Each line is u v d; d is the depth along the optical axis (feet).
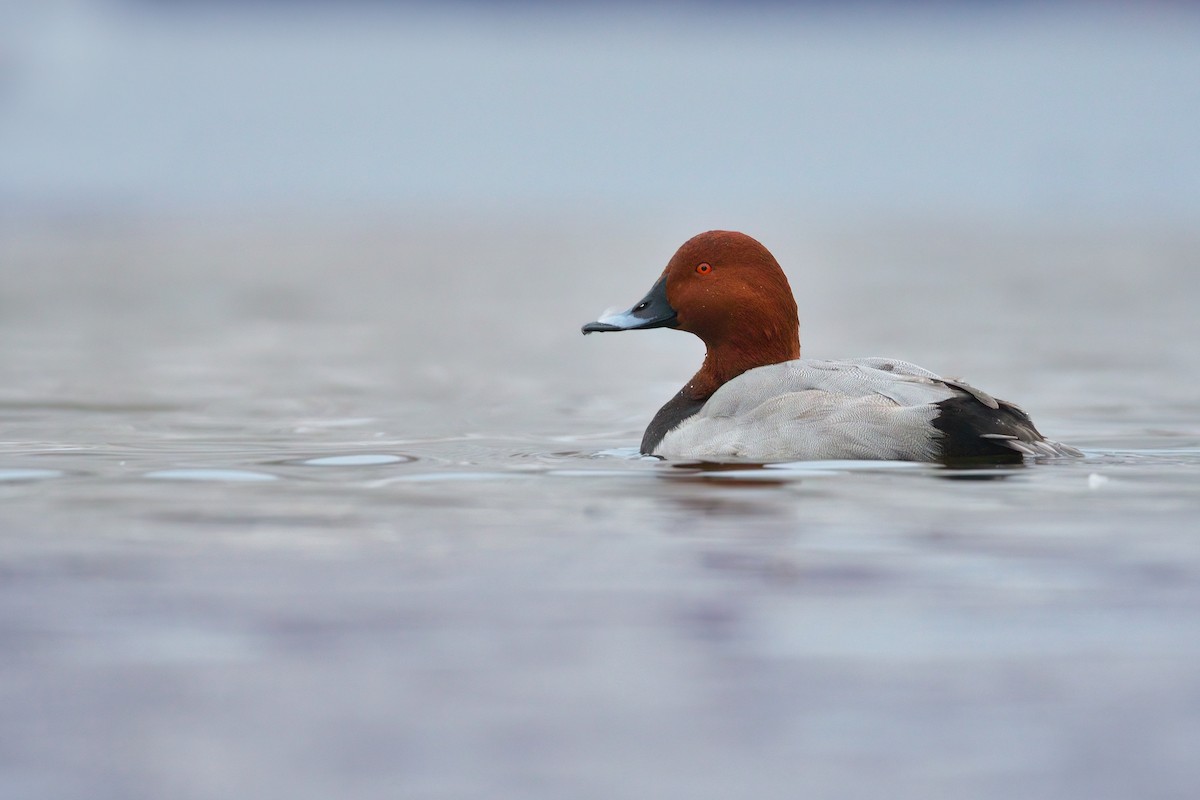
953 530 28.91
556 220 181.27
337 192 208.85
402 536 28.94
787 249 145.69
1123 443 42.80
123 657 21.97
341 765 18.53
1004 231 165.78
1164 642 22.34
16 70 239.91
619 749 18.88
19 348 73.51
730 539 28.45
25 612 23.90
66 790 17.93
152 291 107.24
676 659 21.85
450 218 184.03
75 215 177.06
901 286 111.45
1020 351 71.97
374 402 55.47
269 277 120.06
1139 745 18.93
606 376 65.77
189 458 39.73
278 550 27.78
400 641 22.65
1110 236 158.40
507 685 20.95
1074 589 24.90
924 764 18.51
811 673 21.27
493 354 74.59
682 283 41.16
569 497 32.78
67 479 35.73
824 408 35.88
